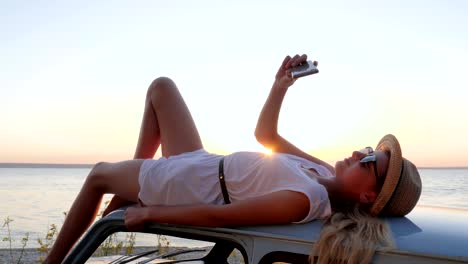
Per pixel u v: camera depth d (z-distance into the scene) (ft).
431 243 6.35
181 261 10.07
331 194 9.09
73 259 8.14
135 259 9.80
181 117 11.35
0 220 83.61
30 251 27.84
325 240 6.77
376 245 6.52
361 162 8.71
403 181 8.05
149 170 9.52
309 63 11.02
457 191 165.48
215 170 9.39
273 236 7.16
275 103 11.71
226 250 10.38
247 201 7.72
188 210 7.83
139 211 8.16
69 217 9.78
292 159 10.05
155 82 11.52
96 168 10.08
